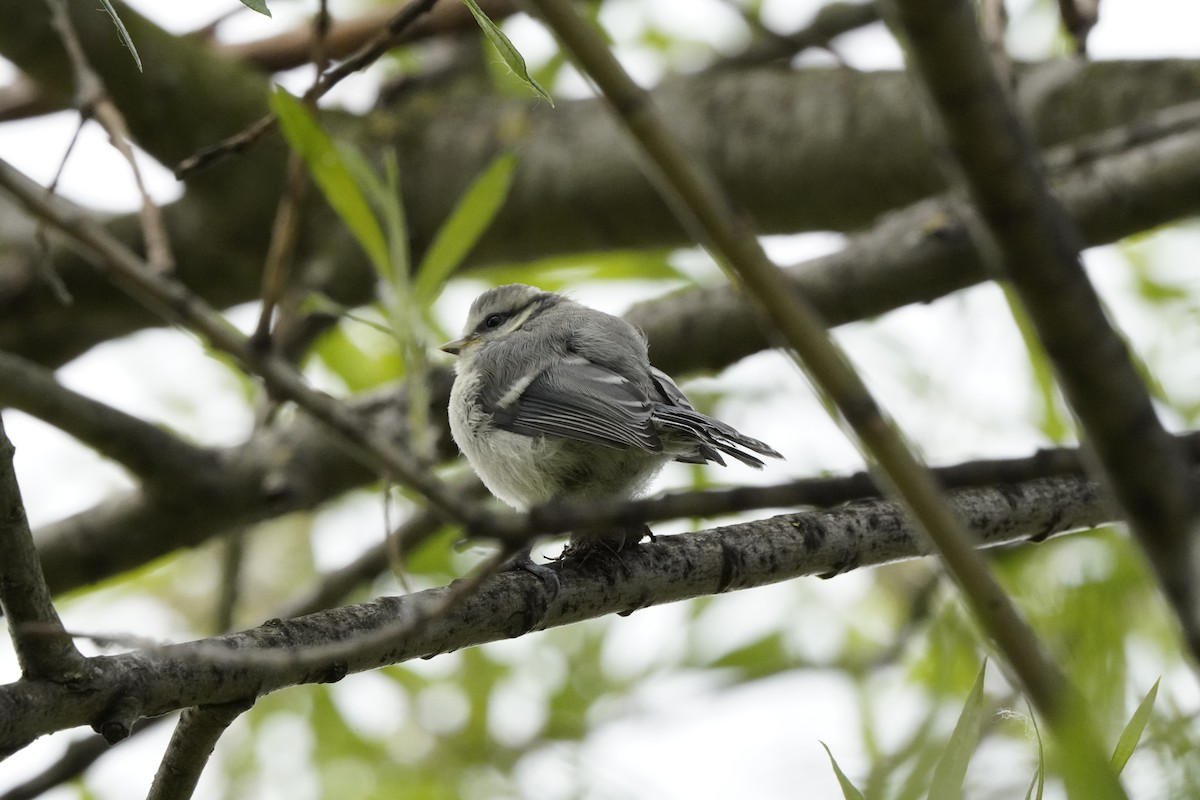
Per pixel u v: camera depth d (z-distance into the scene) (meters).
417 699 12.48
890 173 11.16
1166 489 3.29
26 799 8.82
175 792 5.68
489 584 6.43
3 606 4.85
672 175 3.45
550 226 12.34
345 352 12.86
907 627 11.16
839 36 12.37
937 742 4.94
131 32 11.69
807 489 3.30
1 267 12.91
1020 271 3.28
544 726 11.74
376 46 5.48
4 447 4.68
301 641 5.61
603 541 6.84
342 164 4.98
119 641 4.47
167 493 10.57
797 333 3.40
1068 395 3.34
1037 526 7.53
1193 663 3.31
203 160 6.36
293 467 10.95
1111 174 9.66
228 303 13.23
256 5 4.39
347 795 11.71
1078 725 3.18
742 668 11.97
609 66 3.42
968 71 3.19
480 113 12.75
